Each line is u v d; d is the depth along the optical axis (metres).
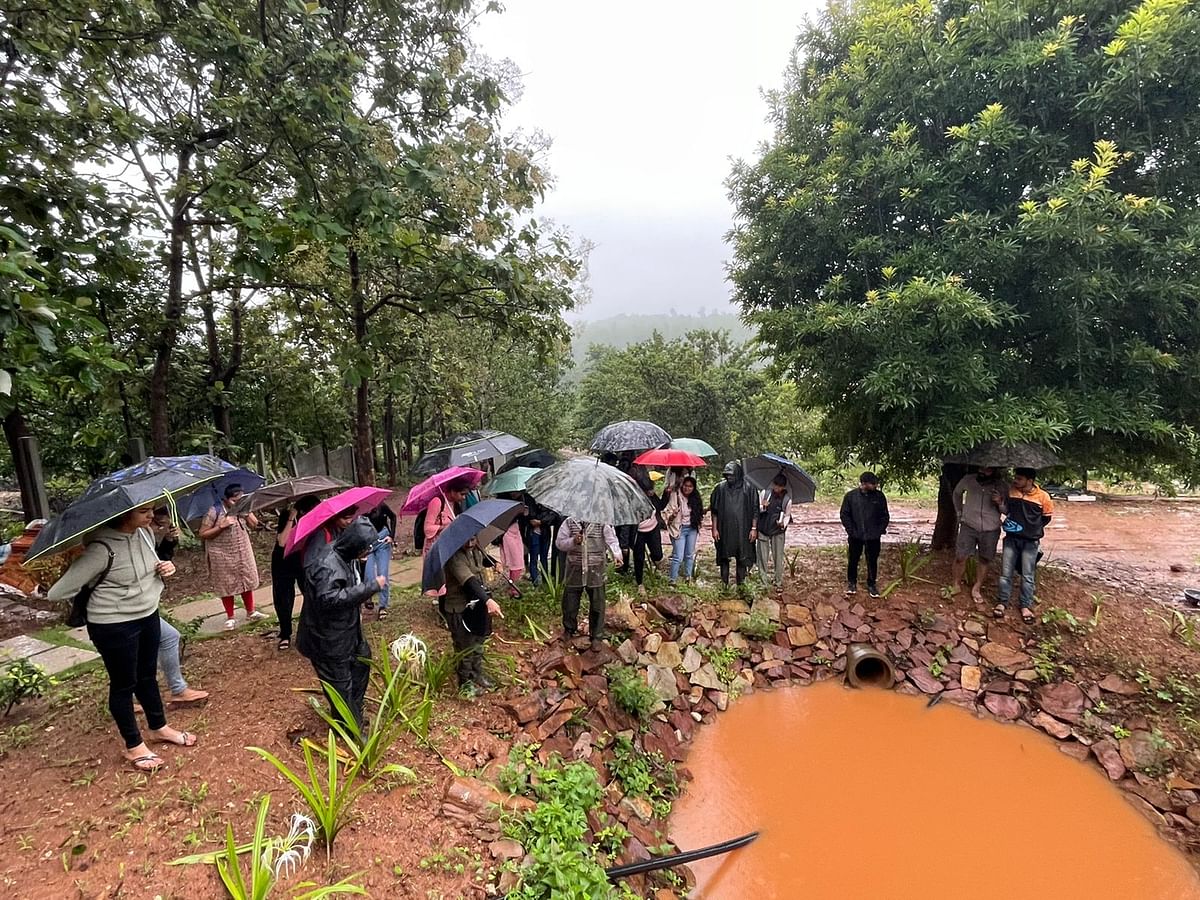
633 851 4.05
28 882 2.69
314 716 4.11
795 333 8.03
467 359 17.47
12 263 3.01
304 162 6.40
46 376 4.80
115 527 3.33
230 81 7.13
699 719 6.07
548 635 6.07
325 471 16.05
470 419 20.58
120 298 6.57
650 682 6.00
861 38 8.02
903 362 6.66
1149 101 6.24
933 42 7.07
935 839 4.62
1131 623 6.98
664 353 22.00
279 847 2.75
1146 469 8.27
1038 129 6.81
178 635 4.22
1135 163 6.71
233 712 4.13
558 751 4.67
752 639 7.07
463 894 2.99
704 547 10.52
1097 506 15.83
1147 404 6.61
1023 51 6.47
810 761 5.52
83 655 5.40
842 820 4.80
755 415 20.55
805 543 10.91
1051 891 4.16
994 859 4.44
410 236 7.48
